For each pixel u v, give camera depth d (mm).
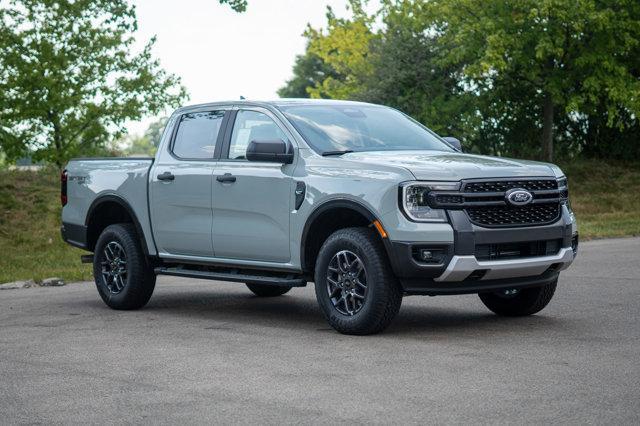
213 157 9672
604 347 7352
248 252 9188
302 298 11539
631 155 32844
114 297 10539
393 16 33812
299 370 6777
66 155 26000
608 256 15062
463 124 32406
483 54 30016
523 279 8281
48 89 25359
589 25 29047
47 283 13781
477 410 5477
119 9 24328
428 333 8273
